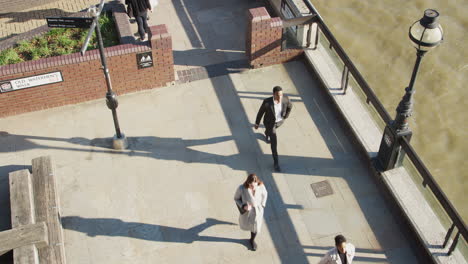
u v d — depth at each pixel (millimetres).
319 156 10359
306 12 12078
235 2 14211
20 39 12430
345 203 9562
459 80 17219
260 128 10891
